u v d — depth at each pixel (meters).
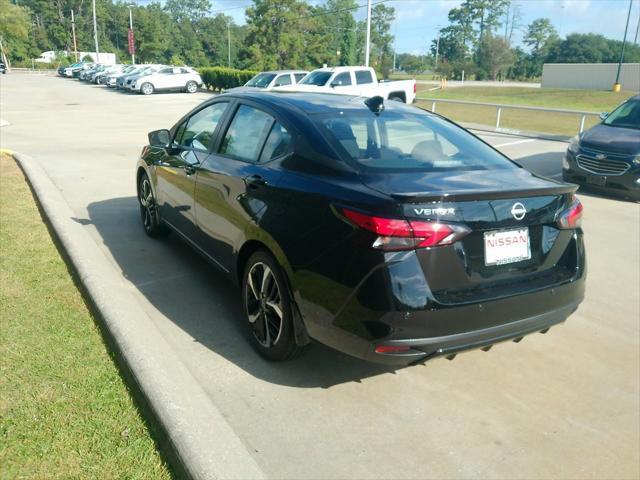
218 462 2.42
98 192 7.61
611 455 2.84
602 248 6.27
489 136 16.69
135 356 3.12
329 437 2.87
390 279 2.70
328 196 2.99
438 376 3.50
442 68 116.44
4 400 2.83
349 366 3.54
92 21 115.69
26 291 4.08
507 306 2.94
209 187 4.10
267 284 3.42
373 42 115.62
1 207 6.32
